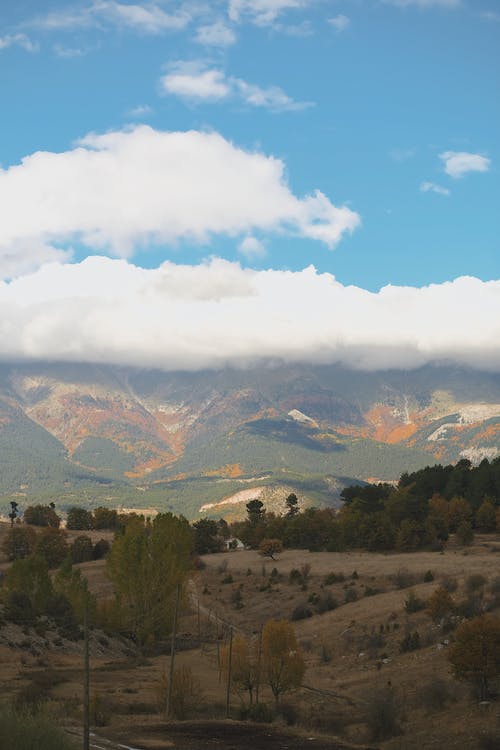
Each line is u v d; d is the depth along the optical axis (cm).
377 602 10938
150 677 7319
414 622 8962
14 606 9625
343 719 5419
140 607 9825
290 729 4809
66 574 10656
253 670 6331
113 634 10512
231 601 14175
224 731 4572
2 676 6631
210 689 6812
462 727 4756
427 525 17450
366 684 6850
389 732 4912
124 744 4009
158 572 9812
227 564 17675
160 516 10106
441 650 7338
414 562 14388
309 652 9125
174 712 5247
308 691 6650
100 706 4956
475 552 15788
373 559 15925
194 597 14888
